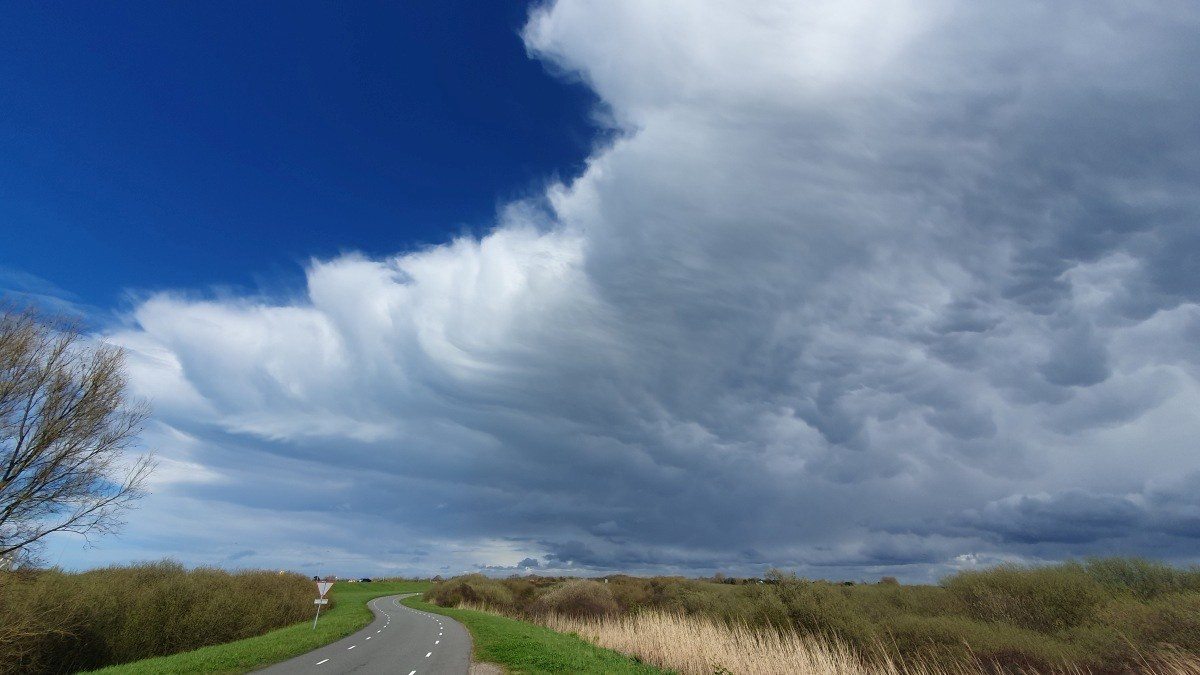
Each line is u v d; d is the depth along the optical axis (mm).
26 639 21594
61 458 21578
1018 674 17750
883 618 23391
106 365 22797
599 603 45719
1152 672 15680
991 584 22234
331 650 23703
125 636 26609
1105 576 20531
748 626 23641
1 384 20703
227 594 35969
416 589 147500
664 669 17828
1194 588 18156
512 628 33281
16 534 21062
